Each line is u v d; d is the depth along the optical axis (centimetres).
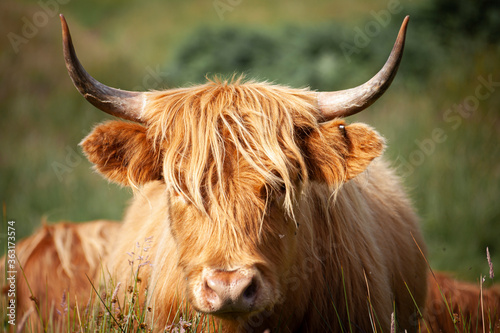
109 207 1744
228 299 604
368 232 834
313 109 727
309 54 2608
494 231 1530
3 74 2545
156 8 4850
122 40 3844
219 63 2675
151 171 721
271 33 2875
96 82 715
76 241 1185
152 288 785
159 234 830
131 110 738
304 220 754
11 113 2303
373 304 789
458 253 1455
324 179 718
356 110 723
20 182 1867
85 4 4978
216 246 640
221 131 681
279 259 681
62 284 1093
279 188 678
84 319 811
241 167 662
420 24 2756
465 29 2723
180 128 693
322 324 784
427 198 1631
